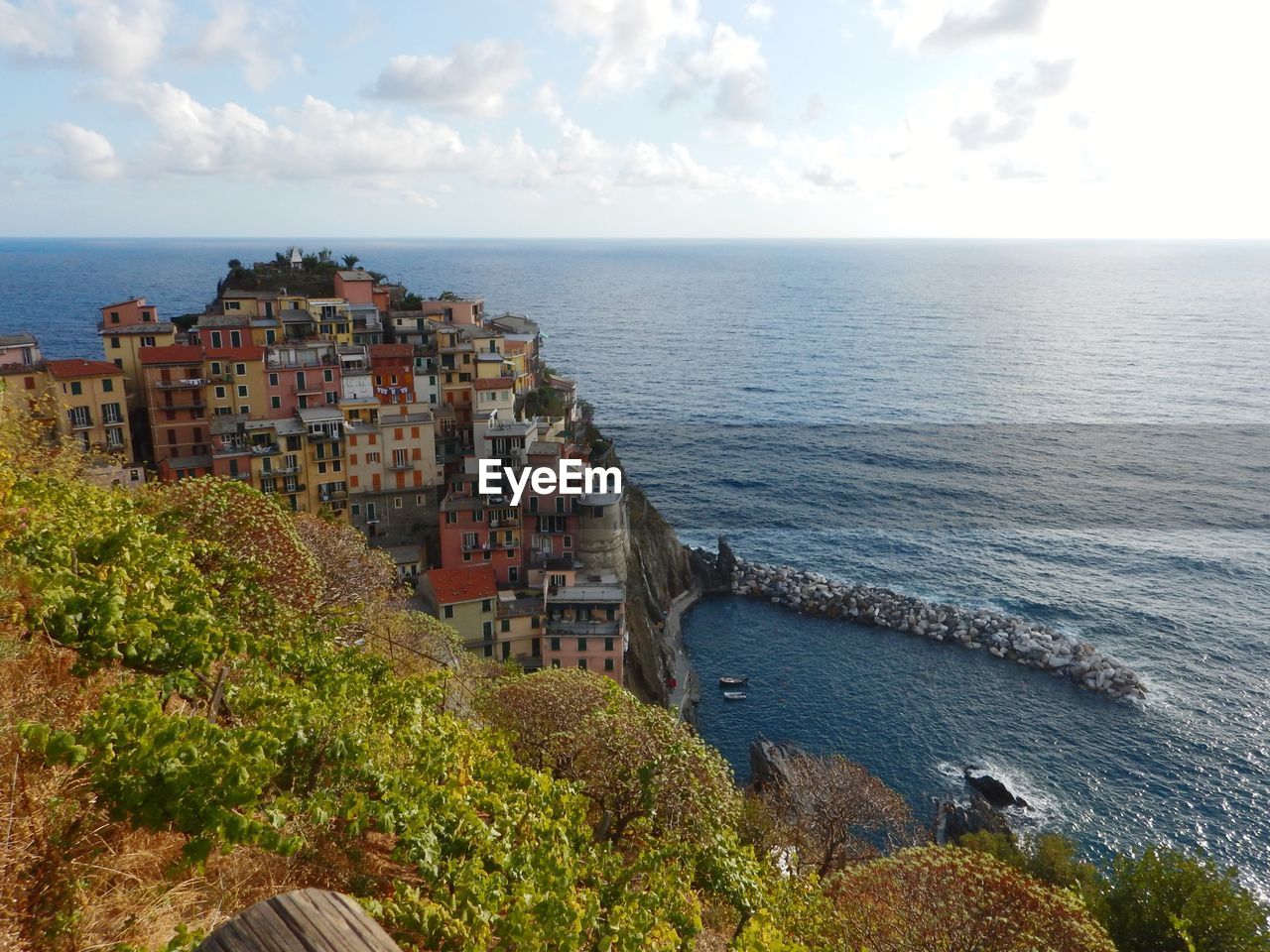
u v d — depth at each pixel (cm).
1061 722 8800
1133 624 10931
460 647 4981
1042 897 2367
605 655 8769
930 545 13725
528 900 1430
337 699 1912
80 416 8681
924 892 2397
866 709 9156
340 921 407
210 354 9388
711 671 10038
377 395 10581
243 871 1306
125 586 1625
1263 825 7294
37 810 1041
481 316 14550
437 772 1864
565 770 3041
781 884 2664
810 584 12069
